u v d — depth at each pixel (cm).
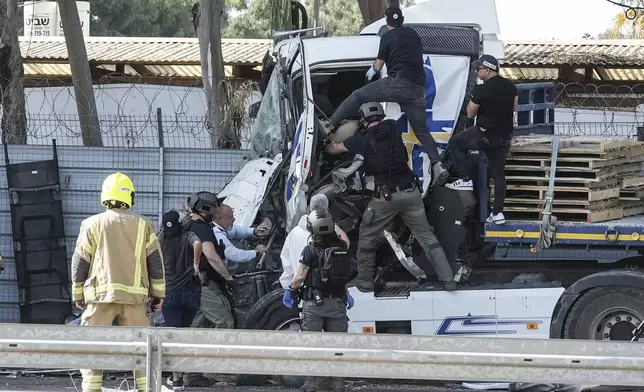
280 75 4244
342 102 4034
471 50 4009
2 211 4959
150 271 3197
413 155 3944
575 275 4000
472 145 3803
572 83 9106
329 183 3894
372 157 3778
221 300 3941
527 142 3875
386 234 3850
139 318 3159
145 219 3206
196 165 5009
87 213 4988
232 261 4184
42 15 11100
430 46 4000
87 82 6075
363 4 6431
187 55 9681
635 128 5525
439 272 3847
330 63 3978
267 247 4141
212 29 6144
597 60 9056
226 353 2378
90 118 5856
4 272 4969
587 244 3788
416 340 2358
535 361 2348
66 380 3972
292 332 2373
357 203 3934
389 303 3866
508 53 9412
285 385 3925
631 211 3988
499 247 4106
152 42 10356
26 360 2380
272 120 4484
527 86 4559
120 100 8000
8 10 5688
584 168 3781
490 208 3928
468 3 4266
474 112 3794
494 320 3838
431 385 4069
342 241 3569
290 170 3909
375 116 3794
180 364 2381
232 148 5406
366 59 3988
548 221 3784
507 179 3875
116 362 2392
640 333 3575
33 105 8256
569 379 2348
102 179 4997
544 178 3812
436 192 3912
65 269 4909
